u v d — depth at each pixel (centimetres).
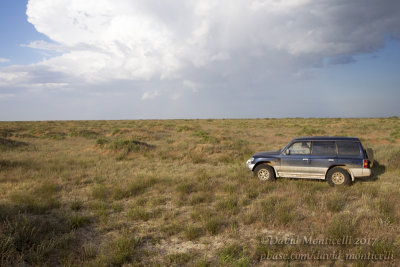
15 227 455
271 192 779
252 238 481
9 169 1075
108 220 570
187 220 575
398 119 5606
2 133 2673
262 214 560
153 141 2356
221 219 563
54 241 441
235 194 743
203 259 401
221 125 4634
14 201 675
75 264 380
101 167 1159
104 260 398
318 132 2827
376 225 504
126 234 491
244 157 1405
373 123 4184
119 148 1611
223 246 450
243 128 3928
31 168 1104
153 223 561
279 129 3597
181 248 448
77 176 977
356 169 812
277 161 898
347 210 611
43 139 2539
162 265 387
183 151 1567
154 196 755
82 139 2538
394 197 684
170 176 988
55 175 997
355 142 834
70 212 613
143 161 1354
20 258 389
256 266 385
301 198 692
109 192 785
